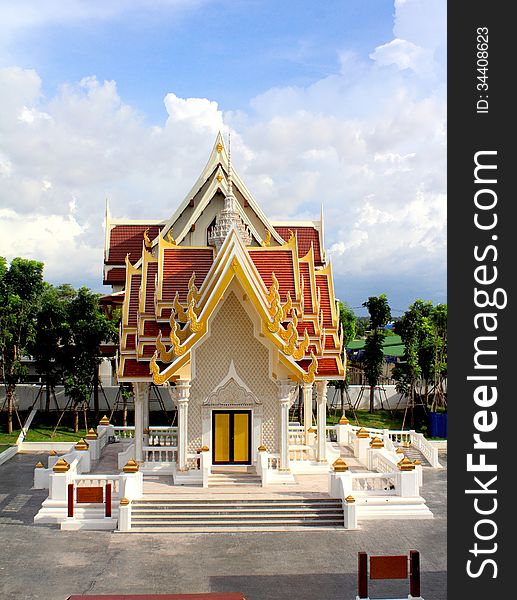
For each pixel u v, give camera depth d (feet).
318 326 90.38
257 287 84.23
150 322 89.97
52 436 141.79
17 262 148.46
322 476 88.79
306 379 82.84
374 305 164.96
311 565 63.41
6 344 144.56
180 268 93.30
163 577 60.18
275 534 72.69
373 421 160.76
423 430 154.10
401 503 79.71
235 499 77.36
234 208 95.50
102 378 175.32
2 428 147.84
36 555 65.98
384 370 198.59
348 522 74.74
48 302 149.69
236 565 63.31
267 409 88.07
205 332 82.48
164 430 111.86
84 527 74.33
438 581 59.67
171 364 82.94
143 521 75.05
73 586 58.03
